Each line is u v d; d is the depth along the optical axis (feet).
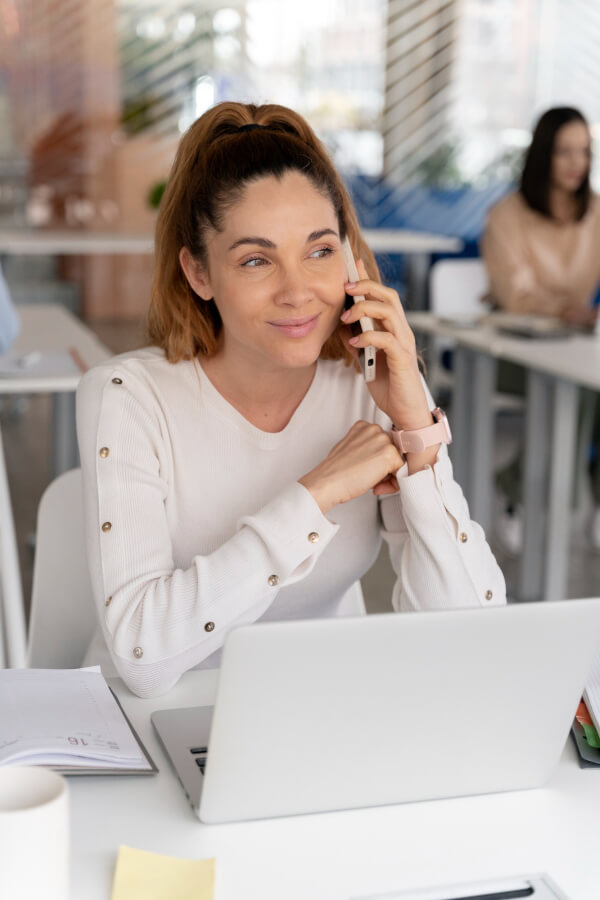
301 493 3.53
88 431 3.86
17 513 12.03
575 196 12.01
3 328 8.54
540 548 9.96
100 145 26.14
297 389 4.06
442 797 2.83
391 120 25.79
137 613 3.47
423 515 3.79
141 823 2.64
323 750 2.63
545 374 9.55
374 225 25.72
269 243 3.57
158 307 4.02
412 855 2.57
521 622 2.61
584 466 11.04
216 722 2.50
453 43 25.18
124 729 3.07
